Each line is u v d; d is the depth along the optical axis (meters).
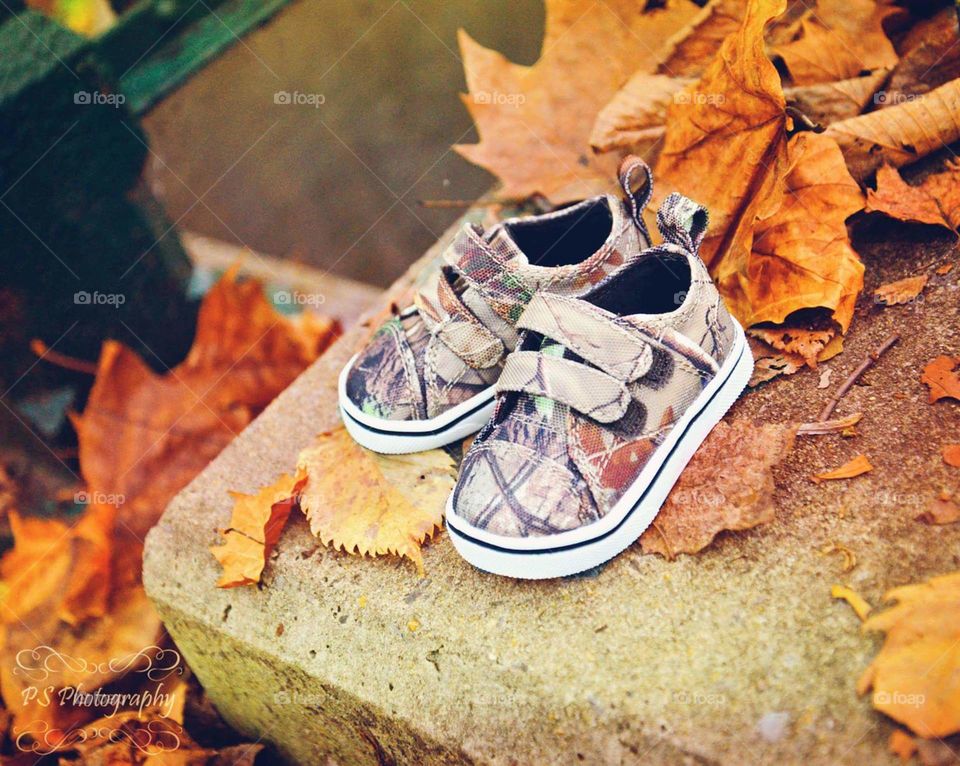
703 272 0.40
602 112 0.52
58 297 0.60
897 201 0.44
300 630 0.42
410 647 0.40
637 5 0.54
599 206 0.42
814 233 0.44
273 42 0.73
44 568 0.56
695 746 0.35
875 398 0.41
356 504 0.43
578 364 0.38
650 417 0.39
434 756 0.39
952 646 0.34
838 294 0.43
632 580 0.38
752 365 0.42
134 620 0.54
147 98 0.70
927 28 0.48
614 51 0.54
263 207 0.71
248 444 0.47
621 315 0.42
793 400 0.42
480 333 0.41
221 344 0.63
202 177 0.73
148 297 0.64
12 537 0.58
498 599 0.39
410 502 0.42
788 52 0.49
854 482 0.39
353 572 0.42
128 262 0.62
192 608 0.44
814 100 0.48
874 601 0.36
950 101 0.45
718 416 0.41
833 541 0.38
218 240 0.70
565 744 0.37
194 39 0.71
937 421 0.40
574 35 0.54
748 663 0.36
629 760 0.36
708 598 0.37
